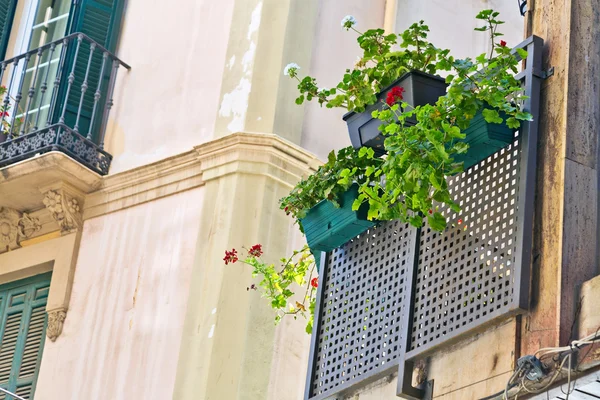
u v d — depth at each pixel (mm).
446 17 14844
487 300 7730
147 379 12539
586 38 8055
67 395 13062
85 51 14352
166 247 13117
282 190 12953
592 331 7129
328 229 9055
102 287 13383
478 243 7945
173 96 13930
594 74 7984
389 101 8102
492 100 7852
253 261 11367
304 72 13609
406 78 8297
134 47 14547
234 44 13734
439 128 7828
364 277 8898
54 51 14703
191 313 12547
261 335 12383
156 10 14625
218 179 13000
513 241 7676
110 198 13734
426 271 8281
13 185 13859
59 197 13672
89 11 14633
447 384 7891
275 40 13570
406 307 8289
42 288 13969
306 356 12633
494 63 8031
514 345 7492
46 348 13469
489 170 8062
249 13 13805
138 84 14266
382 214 8047
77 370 13117
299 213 9211
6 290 14242
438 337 7980
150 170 13539
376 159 8453
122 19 14828
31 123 14406
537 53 8062
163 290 12906
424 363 8125
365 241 8992
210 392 12031
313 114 13562
